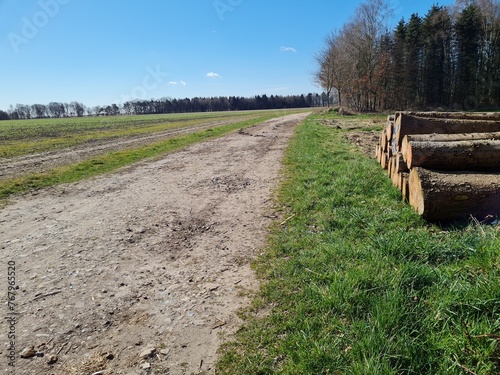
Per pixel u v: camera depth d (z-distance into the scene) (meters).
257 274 3.76
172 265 4.09
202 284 3.62
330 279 3.34
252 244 4.59
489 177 4.59
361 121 27.27
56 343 2.77
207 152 13.76
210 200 6.86
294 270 3.68
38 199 7.33
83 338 2.82
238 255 4.29
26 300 3.38
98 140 21.00
